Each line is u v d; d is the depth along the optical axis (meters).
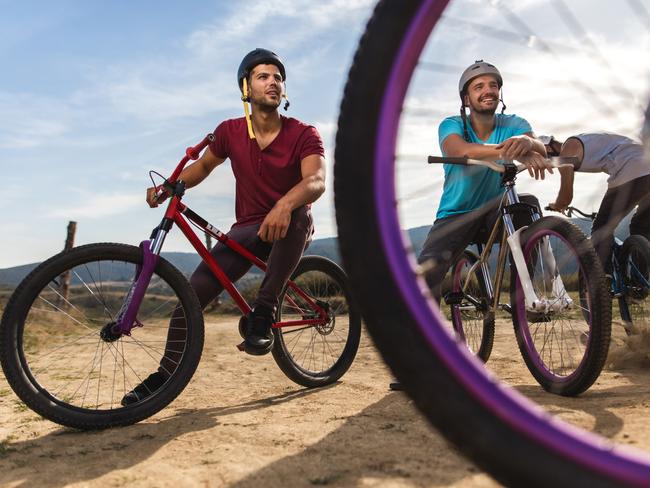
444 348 0.97
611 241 3.23
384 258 1.01
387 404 2.47
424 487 1.43
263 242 2.95
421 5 1.03
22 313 2.28
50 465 1.84
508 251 2.76
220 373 3.72
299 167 2.88
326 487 1.48
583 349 2.49
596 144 2.83
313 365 3.27
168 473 1.69
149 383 2.50
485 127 2.93
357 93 1.06
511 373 3.08
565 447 0.89
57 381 3.16
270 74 2.81
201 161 3.03
